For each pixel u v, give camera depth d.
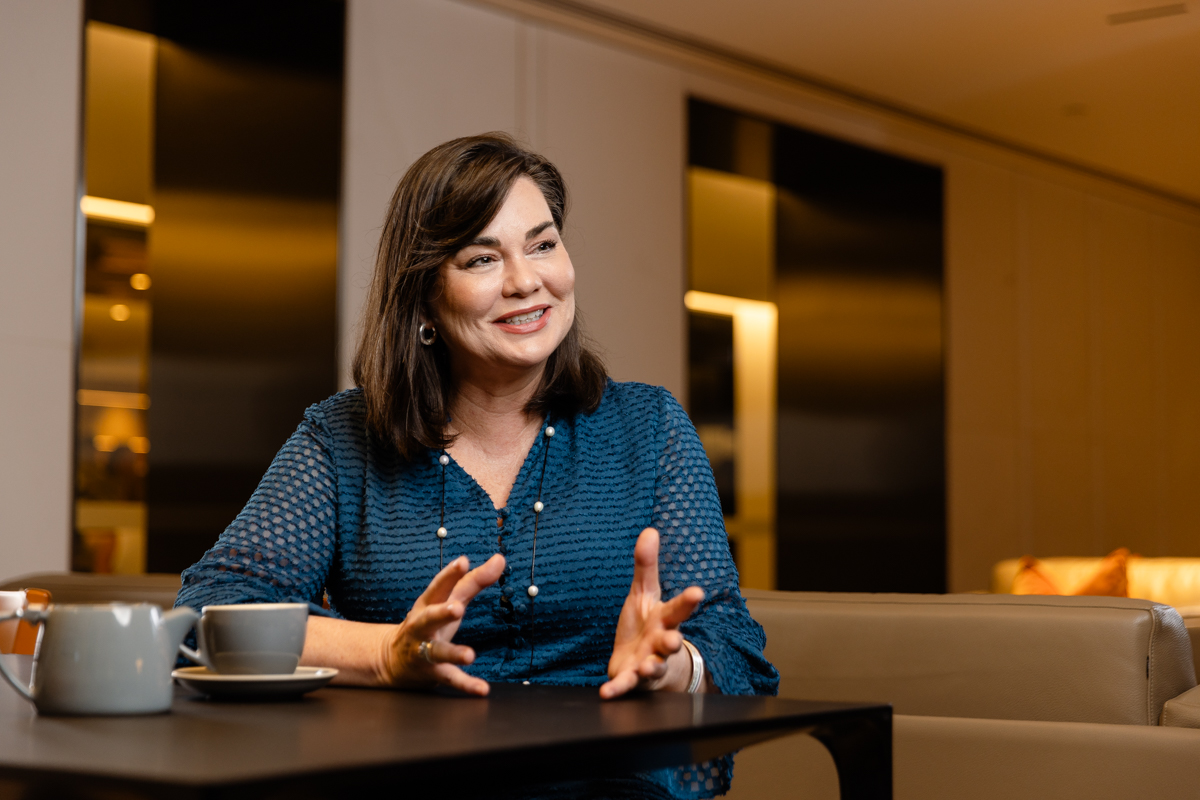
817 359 6.76
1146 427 8.26
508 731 0.75
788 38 5.38
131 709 0.83
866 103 6.19
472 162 1.32
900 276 6.84
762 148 6.20
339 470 1.33
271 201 4.48
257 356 4.44
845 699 1.68
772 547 6.57
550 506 1.29
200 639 0.98
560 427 1.34
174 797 0.58
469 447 1.34
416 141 4.71
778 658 1.72
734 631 1.17
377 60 4.62
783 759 1.72
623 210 5.37
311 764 0.62
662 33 5.30
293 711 0.86
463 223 1.29
